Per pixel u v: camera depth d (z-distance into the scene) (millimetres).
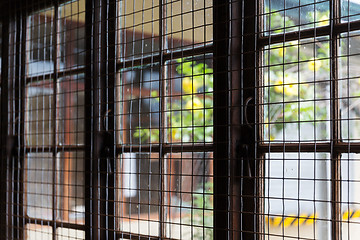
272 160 1522
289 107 1496
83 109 2250
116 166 2051
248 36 1602
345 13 1376
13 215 2512
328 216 1380
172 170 1828
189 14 1788
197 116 1747
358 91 1334
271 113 1542
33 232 2490
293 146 1457
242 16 1575
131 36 2018
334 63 1387
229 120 1584
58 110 2395
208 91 1713
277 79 1534
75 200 2176
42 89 2484
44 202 2459
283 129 1416
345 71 1367
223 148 1602
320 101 1419
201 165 1729
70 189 2316
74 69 2254
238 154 1594
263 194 1543
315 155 1362
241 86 1602
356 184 1319
